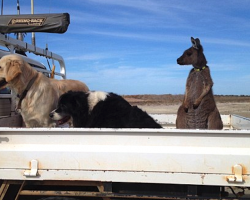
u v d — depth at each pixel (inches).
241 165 112.3
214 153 113.5
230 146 114.7
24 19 206.5
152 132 116.1
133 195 120.5
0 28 207.6
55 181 124.6
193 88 221.5
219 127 220.1
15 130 119.6
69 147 119.8
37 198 131.3
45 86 202.4
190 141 116.0
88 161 118.0
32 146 121.1
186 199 118.8
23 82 194.1
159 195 120.8
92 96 175.5
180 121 229.5
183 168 114.7
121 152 116.4
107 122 169.5
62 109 178.7
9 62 188.7
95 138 119.3
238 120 236.1
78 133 119.3
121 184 123.9
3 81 195.8
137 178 116.5
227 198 118.6
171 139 116.7
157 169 115.7
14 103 228.7
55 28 207.0
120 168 117.0
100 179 118.0
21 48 245.3
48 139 120.7
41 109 200.5
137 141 118.0
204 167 113.9
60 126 210.1
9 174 120.7
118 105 172.2
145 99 1283.2
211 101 217.8
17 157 120.2
